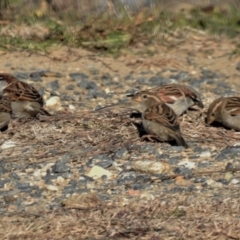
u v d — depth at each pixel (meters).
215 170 27.72
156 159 28.84
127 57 42.03
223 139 30.67
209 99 35.88
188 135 31.06
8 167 28.56
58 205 25.34
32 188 26.89
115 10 46.41
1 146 30.45
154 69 40.91
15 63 40.78
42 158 29.31
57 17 46.28
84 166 28.48
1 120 31.42
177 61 41.66
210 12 47.41
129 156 29.19
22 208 25.23
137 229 23.45
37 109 33.44
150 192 26.16
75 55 41.94
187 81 39.47
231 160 28.53
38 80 38.94
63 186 27.06
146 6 47.47
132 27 44.34
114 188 26.67
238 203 24.97
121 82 39.06
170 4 47.91
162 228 23.52
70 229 23.56
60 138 30.95
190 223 23.75
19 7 46.59
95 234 23.30
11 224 23.95
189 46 43.59
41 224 23.78
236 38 44.78
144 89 38.09
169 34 44.66
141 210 24.64
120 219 24.09
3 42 42.53
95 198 25.36
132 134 31.17
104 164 28.44
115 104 34.09
